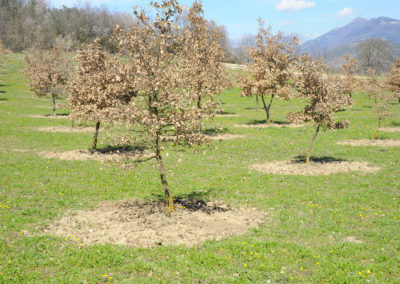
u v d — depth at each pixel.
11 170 21.23
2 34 134.88
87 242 12.07
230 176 21.27
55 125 40.28
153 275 9.96
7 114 45.91
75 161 24.38
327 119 22.62
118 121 13.75
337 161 24.95
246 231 13.20
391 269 10.18
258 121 45.88
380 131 37.34
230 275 9.99
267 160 25.86
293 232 13.08
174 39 14.27
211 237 12.62
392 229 13.16
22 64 98.88
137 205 16.09
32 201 16.19
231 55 130.50
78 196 17.23
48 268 10.16
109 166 23.25
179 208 15.62
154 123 13.43
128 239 12.34
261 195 17.72
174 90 14.45
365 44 147.12
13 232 12.62
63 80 48.25
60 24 148.38
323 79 23.11
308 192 18.09
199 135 14.11
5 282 9.21
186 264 10.49
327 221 14.05
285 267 10.44
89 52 27.84
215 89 31.97
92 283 9.39
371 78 70.19
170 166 23.97
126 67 15.57
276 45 39.84
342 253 11.29
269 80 39.44
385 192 17.75
